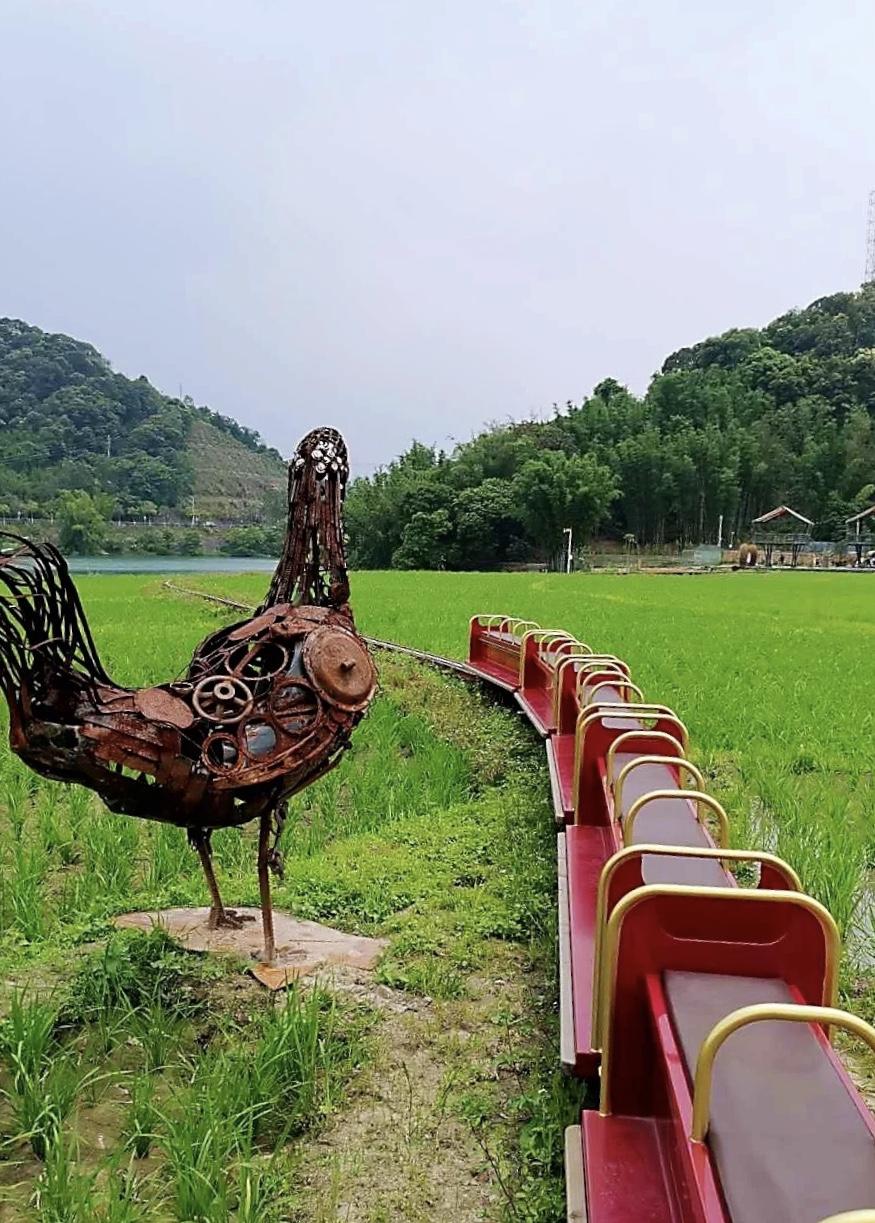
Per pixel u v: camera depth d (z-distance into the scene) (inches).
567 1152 114.0
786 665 595.8
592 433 3267.7
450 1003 182.2
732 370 3924.7
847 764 347.9
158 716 167.3
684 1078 91.8
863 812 290.7
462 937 209.0
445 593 1298.0
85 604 1123.3
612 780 188.4
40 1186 127.0
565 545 2743.6
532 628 509.4
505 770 347.6
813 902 109.1
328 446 199.3
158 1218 124.6
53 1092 147.2
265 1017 169.2
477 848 266.4
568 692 316.8
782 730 398.9
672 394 3390.7
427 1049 167.2
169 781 170.1
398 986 188.1
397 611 981.8
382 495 3002.0
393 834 281.0
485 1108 149.3
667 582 1744.6
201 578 1692.9
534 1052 164.9
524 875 243.3
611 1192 102.3
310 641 184.7
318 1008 166.4
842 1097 86.0
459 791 329.1
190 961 192.1
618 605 1115.3
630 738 195.5
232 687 175.8
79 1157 138.1
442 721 429.4
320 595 199.2
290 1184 133.3
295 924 215.3
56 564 163.0
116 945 190.4
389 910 226.2
